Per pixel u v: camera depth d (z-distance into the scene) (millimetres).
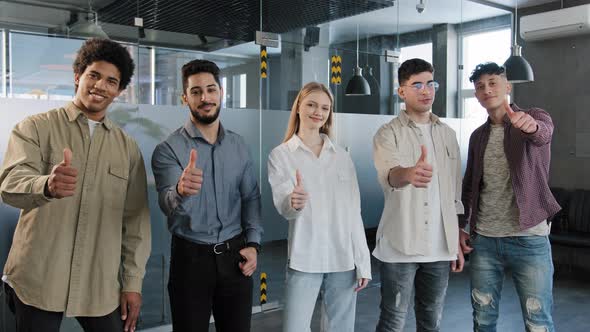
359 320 4645
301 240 2559
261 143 4934
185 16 4383
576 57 7176
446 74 6410
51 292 1940
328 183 2637
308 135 2686
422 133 2918
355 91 5590
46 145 1986
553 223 6922
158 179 2383
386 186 2816
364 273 2678
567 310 4973
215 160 2438
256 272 4906
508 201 2857
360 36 5605
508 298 5305
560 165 7402
